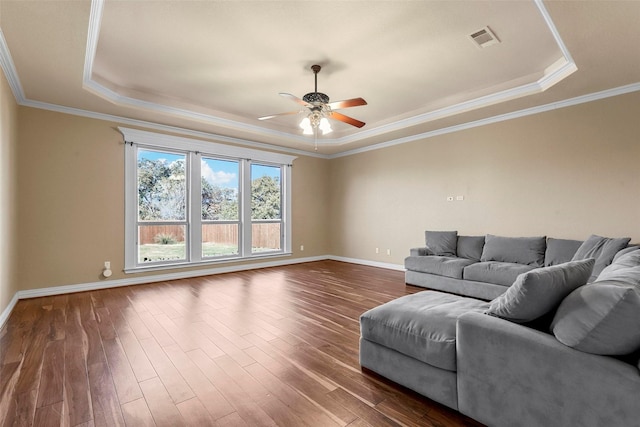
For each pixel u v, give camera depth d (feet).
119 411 5.44
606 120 11.86
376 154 20.67
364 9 8.17
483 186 15.46
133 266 15.17
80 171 13.78
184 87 13.17
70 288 13.48
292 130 19.66
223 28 8.96
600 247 10.41
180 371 6.82
